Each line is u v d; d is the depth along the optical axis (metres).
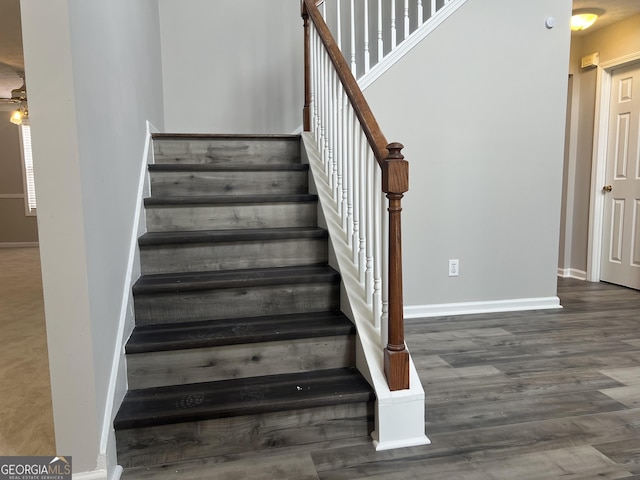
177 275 1.97
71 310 1.25
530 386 1.98
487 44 2.97
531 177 3.14
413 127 2.92
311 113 2.81
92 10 1.42
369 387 1.62
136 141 2.12
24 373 2.12
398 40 3.53
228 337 1.67
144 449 1.45
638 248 3.87
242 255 2.09
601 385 1.99
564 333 2.70
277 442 1.54
